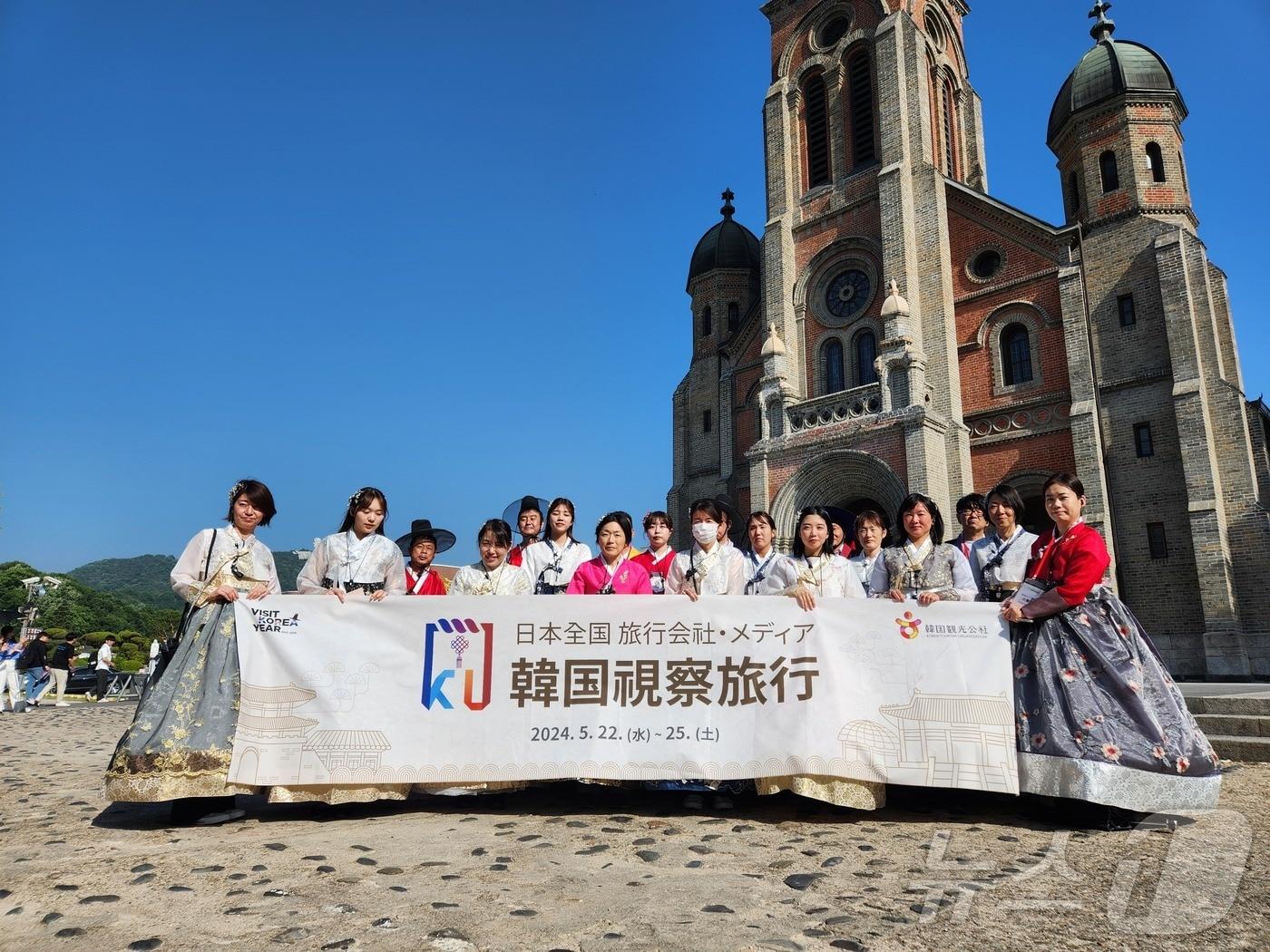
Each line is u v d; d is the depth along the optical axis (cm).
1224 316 2084
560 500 789
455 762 540
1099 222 2048
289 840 468
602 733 545
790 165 2584
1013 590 582
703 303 2948
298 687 541
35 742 1117
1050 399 2006
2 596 7062
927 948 303
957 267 2247
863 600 555
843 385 2331
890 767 527
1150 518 1842
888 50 2359
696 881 386
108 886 376
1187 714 507
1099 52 2205
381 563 609
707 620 560
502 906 350
